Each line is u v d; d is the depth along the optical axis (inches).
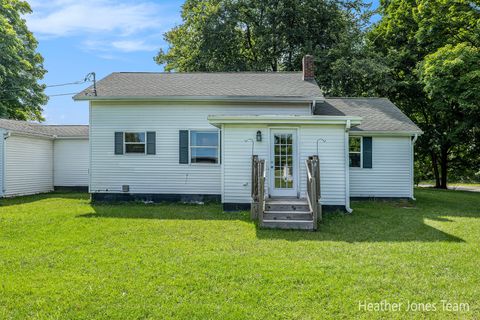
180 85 534.6
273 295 166.6
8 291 170.2
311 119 391.5
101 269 201.3
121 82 549.3
